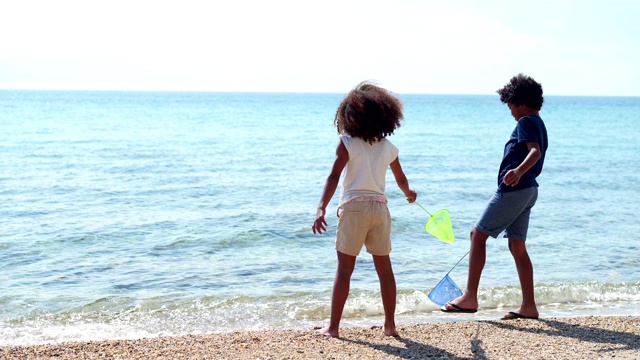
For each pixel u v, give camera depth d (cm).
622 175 2094
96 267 862
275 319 659
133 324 643
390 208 1360
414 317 657
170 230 1107
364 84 512
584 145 3394
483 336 528
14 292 743
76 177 1862
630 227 1194
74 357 475
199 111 8038
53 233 1068
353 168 501
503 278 812
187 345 505
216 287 775
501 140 3694
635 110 10544
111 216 1245
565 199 1566
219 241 1027
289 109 9262
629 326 561
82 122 4984
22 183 1709
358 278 805
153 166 2181
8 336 599
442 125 5419
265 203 1441
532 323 571
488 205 566
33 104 10050
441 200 1557
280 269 864
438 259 921
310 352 479
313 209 1350
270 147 3020
